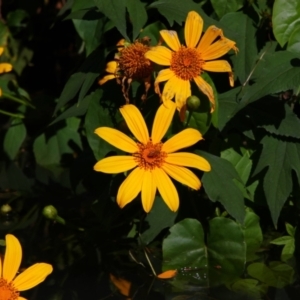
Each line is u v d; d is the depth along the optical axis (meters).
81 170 1.23
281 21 1.08
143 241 1.09
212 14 1.16
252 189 1.10
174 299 1.02
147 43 1.05
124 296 1.03
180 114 1.01
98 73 1.08
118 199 0.99
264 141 1.07
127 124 1.02
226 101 1.08
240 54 1.09
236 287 1.04
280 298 1.02
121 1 1.02
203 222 1.11
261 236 1.09
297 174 1.05
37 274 0.98
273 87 1.00
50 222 1.18
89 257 1.11
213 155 1.05
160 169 1.01
